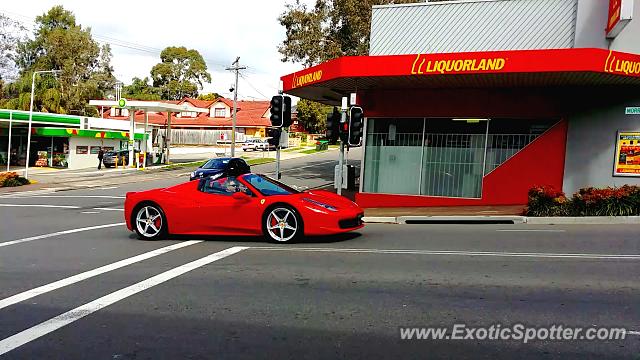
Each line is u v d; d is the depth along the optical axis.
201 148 59.34
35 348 4.31
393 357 4.02
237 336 4.53
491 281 6.33
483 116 16.19
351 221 9.47
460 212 14.49
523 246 8.92
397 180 17.39
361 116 14.23
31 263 7.82
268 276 6.72
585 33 15.09
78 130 39.22
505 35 16.16
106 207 17.61
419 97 16.94
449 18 16.80
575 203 12.96
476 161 16.39
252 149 59.84
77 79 58.56
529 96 15.66
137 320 5.01
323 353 4.11
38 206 17.97
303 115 75.69
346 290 5.98
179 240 9.90
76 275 6.96
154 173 34.81
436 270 6.98
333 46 29.67
